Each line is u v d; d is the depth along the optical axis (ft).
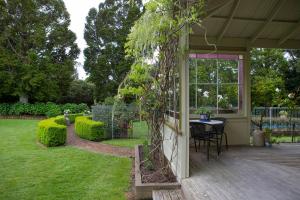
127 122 33.86
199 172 13.39
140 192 12.87
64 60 70.23
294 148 19.39
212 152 17.93
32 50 64.13
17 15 64.75
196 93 20.72
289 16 17.92
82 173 17.60
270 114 31.07
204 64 20.62
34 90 64.03
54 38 68.49
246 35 20.35
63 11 70.95
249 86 20.79
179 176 13.30
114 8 71.97
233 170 13.69
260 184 11.53
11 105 62.75
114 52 68.23
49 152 24.20
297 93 44.91
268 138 20.63
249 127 20.89
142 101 16.30
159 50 14.98
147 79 15.61
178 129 13.60
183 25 12.63
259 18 18.06
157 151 16.89
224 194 10.43
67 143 29.37
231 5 16.62
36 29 64.75
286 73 46.98
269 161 15.39
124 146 27.20
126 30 67.21
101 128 31.32
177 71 14.19
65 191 14.39
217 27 19.08
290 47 21.07
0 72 61.41
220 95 20.93
